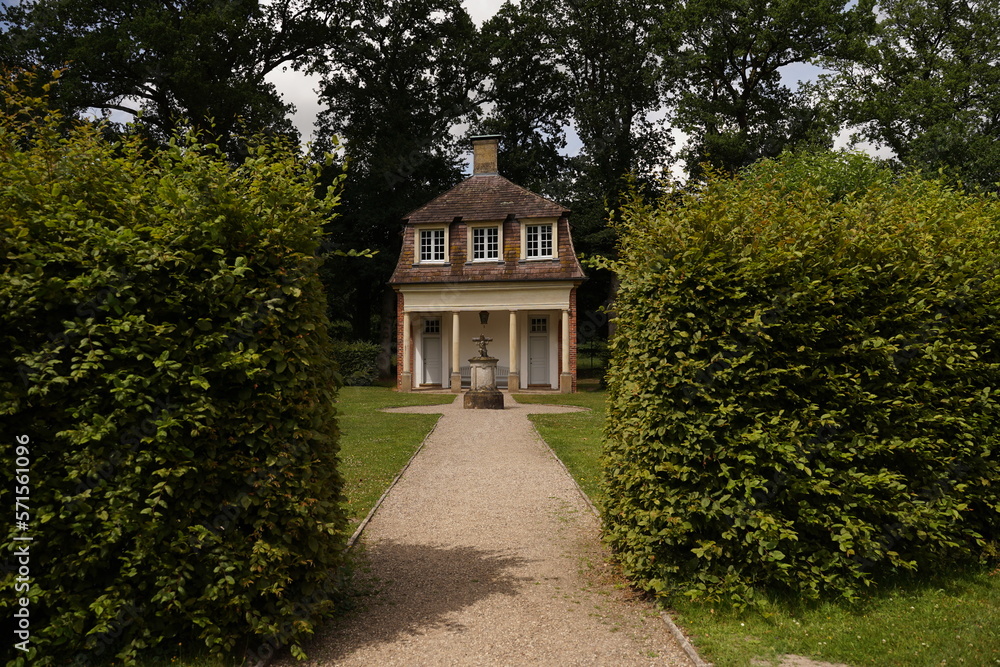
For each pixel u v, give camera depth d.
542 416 18.75
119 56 26.69
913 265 5.92
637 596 5.83
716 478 5.44
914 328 5.95
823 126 31.47
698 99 33.72
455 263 29.89
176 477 4.23
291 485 4.57
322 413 5.00
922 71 32.12
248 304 4.56
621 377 6.30
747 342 5.52
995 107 29.92
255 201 4.64
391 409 21.02
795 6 30.80
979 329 6.30
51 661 4.11
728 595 5.39
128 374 4.20
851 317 5.82
